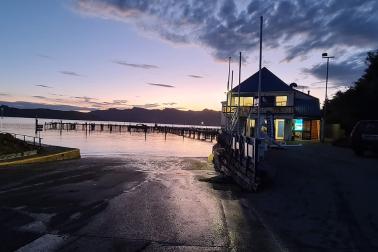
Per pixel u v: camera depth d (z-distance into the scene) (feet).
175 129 343.46
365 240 19.95
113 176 43.83
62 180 39.93
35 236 20.06
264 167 43.57
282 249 18.74
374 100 95.30
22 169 49.52
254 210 26.89
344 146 90.94
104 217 24.16
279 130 127.75
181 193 33.58
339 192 31.19
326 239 20.24
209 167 58.34
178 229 21.88
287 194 31.89
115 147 144.77
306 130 136.46
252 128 89.66
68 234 20.48
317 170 43.98
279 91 131.85
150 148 145.69
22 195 31.24
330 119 141.49
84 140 193.06
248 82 139.64
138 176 44.57
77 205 27.58
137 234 20.68
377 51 111.24
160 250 18.24
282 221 23.85
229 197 32.07
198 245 19.13
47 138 205.26
